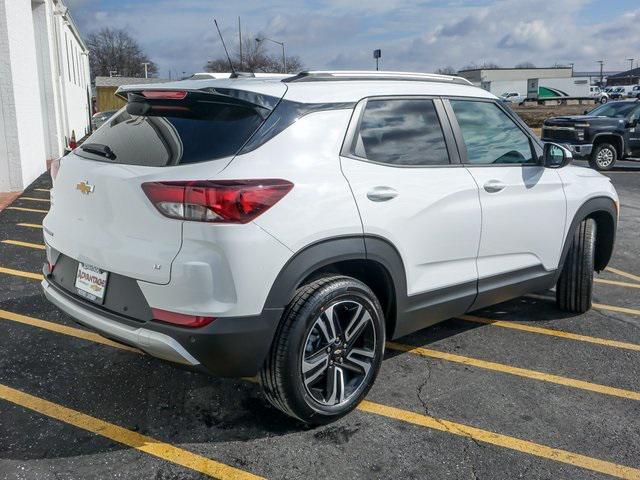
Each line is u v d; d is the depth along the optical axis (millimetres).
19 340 4324
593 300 5559
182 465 2932
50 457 2961
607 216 5066
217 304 2742
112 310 3002
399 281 3453
